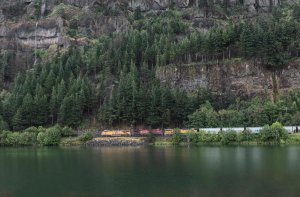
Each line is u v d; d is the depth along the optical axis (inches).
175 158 4067.4
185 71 7367.1
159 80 7440.9
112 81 7588.6
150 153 4574.3
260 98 6722.4
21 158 4352.9
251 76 6988.2
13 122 6574.8
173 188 2613.2
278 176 2955.2
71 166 3686.0
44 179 3061.0
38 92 7150.6
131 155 4419.3
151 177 3031.5
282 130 5191.9
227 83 7076.8
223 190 2529.5
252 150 4534.9
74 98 6786.4
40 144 5994.1
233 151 4510.3
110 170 3415.4
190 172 3213.6
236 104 6550.2
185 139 5669.3
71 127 6476.4
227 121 5925.2
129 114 6323.8
